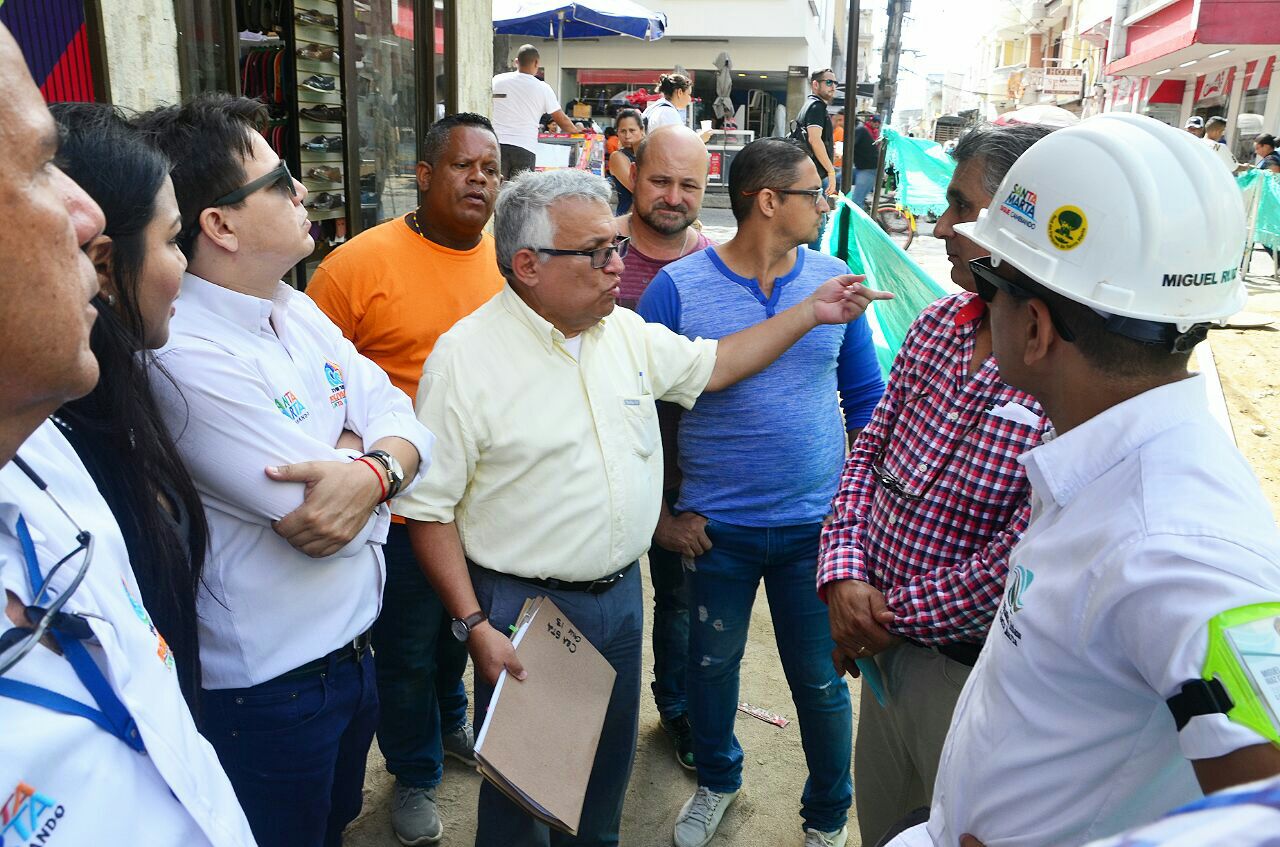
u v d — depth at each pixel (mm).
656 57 25531
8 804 747
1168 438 1106
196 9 3416
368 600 1899
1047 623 1148
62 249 767
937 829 1396
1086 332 1192
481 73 6164
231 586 1664
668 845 2797
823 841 2693
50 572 874
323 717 1801
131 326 1424
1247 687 880
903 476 1981
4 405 776
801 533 2584
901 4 14000
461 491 2059
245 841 1065
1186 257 1127
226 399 1604
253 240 1702
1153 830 494
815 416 2576
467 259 2896
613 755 2277
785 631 2664
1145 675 1003
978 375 1876
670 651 3107
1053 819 1169
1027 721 1187
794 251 2701
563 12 14414
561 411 2043
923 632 1859
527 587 2094
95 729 855
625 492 2104
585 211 1945
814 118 10164
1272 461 5750
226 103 1708
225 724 1711
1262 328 9008
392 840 2764
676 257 3492
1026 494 1824
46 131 760
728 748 2801
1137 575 1008
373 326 2770
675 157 3250
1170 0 20625
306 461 1672
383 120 5004
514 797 1807
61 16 2773
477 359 2037
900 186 12375
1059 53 44750
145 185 1393
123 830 865
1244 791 497
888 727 2148
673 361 2293
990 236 1336
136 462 1427
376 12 4777
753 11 24422
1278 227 11906
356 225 4664
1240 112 21188
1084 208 1188
